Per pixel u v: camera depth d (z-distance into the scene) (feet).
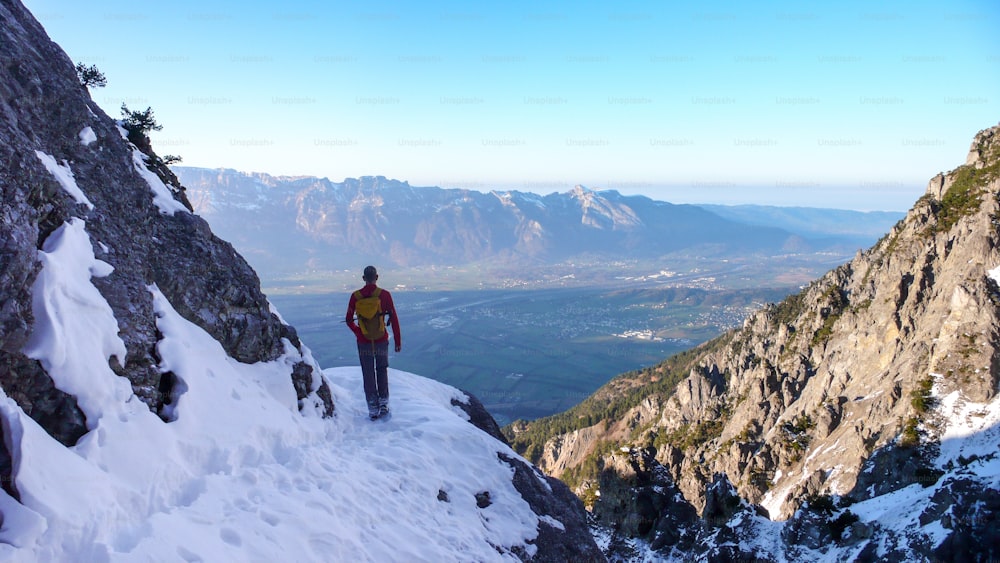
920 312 195.72
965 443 133.18
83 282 30.04
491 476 43.37
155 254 38.75
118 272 33.58
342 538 28.86
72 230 31.35
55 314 26.76
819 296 263.90
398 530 32.37
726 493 104.32
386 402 46.96
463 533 35.29
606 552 132.77
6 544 19.20
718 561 89.71
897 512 81.82
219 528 25.35
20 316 25.34
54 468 22.17
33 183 29.68
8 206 26.66
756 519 97.09
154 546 22.21
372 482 35.42
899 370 180.65
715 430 259.60
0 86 33.86
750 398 239.30
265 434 35.27
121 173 41.01
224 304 41.16
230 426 33.45
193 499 27.09
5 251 25.41
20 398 24.26
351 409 48.26
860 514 91.04
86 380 26.53
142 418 28.22
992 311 160.04
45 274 27.25
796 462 187.62
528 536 39.40
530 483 45.57
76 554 20.59
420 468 39.55
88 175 37.76
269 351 43.24
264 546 25.59
